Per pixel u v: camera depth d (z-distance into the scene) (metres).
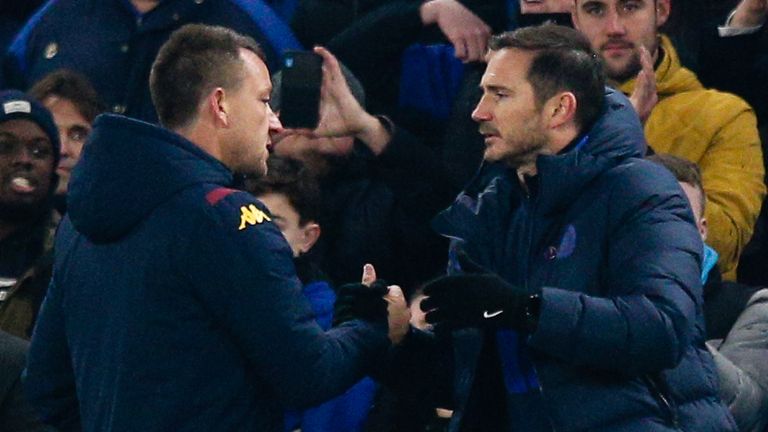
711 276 18.62
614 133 14.90
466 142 20.34
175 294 14.25
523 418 14.88
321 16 22.94
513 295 14.23
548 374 14.60
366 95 21.73
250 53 14.95
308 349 14.29
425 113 21.61
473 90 20.52
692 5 23.77
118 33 22.22
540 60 14.98
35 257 20.06
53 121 20.20
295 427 17.78
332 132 19.16
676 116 20.77
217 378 14.29
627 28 20.31
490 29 21.09
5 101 19.98
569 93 14.95
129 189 14.37
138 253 14.35
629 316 14.07
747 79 21.84
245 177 15.30
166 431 14.21
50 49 22.44
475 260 15.25
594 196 14.73
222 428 14.28
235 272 14.17
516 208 15.31
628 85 20.44
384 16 21.55
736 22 21.89
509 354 14.98
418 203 19.62
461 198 15.51
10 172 19.92
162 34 22.08
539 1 20.56
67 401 15.45
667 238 14.41
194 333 14.25
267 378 14.34
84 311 14.72
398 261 20.12
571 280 14.62
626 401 14.45
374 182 20.30
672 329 14.09
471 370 15.12
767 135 21.84
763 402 17.45
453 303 14.30
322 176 20.25
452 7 21.16
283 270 14.35
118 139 14.43
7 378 17.25
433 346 15.91
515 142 15.03
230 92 14.76
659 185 14.64
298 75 18.83
